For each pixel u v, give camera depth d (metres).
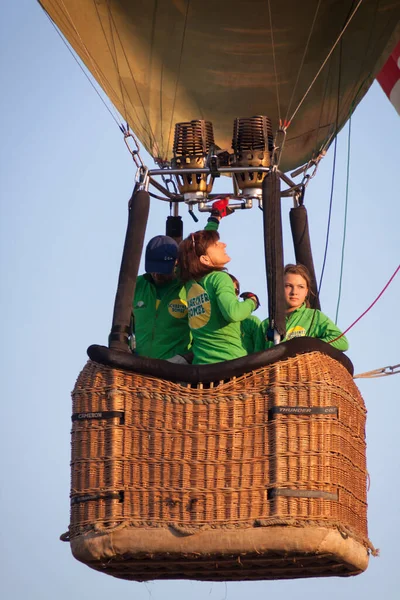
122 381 22.73
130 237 23.95
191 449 22.14
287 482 21.78
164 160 28.75
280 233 23.58
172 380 22.48
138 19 27.44
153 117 28.73
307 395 22.14
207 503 21.89
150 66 28.20
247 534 21.62
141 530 22.03
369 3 25.83
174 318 25.75
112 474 22.38
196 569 24.11
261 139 25.06
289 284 25.73
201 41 27.84
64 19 26.61
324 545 21.61
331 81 27.33
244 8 27.05
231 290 23.86
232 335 23.83
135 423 22.52
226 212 25.56
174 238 28.75
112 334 23.28
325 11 26.52
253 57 27.94
